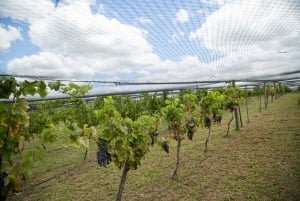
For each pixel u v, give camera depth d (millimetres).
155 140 5352
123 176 4223
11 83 2402
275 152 7340
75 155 10250
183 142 10422
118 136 3832
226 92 10914
